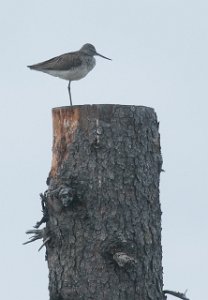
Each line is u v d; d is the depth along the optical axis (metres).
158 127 13.02
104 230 12.22
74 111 12.59
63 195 12.11
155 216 12.67
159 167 12.94
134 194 12.43
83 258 12.23
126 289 12.15
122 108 12.53
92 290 12.13
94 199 12.30
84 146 12.47
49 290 12.69
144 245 12.41
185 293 12.98
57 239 12.47
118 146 12.44
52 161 12.96
